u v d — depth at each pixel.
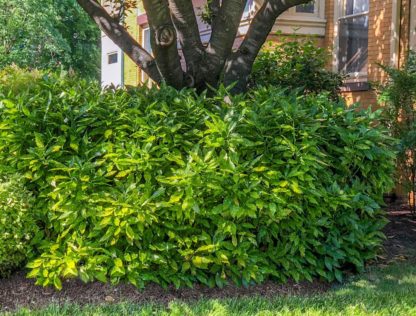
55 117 4.96
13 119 4.90
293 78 8.39
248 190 4.64
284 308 4.26
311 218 4.95
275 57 8.64
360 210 5.34
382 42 9.02
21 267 4.80
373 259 5.56
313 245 5.00
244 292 4.75
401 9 8.72
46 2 23.77
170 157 4.73
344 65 9.98
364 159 5.29
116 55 18.03
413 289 4.82
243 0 6.41
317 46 10.10
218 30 6.48
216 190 4.62
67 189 4.57
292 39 9.81
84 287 4.59
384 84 8.34
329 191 5.02
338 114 5.36
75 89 5.42
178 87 6.46
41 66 24.06
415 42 8.41
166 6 5.90
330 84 8.50
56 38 24.14
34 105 5.07
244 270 4.78
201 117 5.11
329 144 5.22
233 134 4.78
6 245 4.49
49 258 4.55
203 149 4.87
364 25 9.60
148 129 4.84
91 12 6.88
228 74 6.75
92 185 4.62
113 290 4.57
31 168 4.77
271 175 4.75
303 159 4.82
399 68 8.18
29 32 23.16
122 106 5.14
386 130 5.69
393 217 7.46
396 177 7.17
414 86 7.04
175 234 4.69
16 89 7.06
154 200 4.62
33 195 4.84
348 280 5.12
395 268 5.41
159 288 4.67
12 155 4.86
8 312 4.12
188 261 4.71
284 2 6.50
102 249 4.56
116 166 4.73
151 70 6.73
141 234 4.60
